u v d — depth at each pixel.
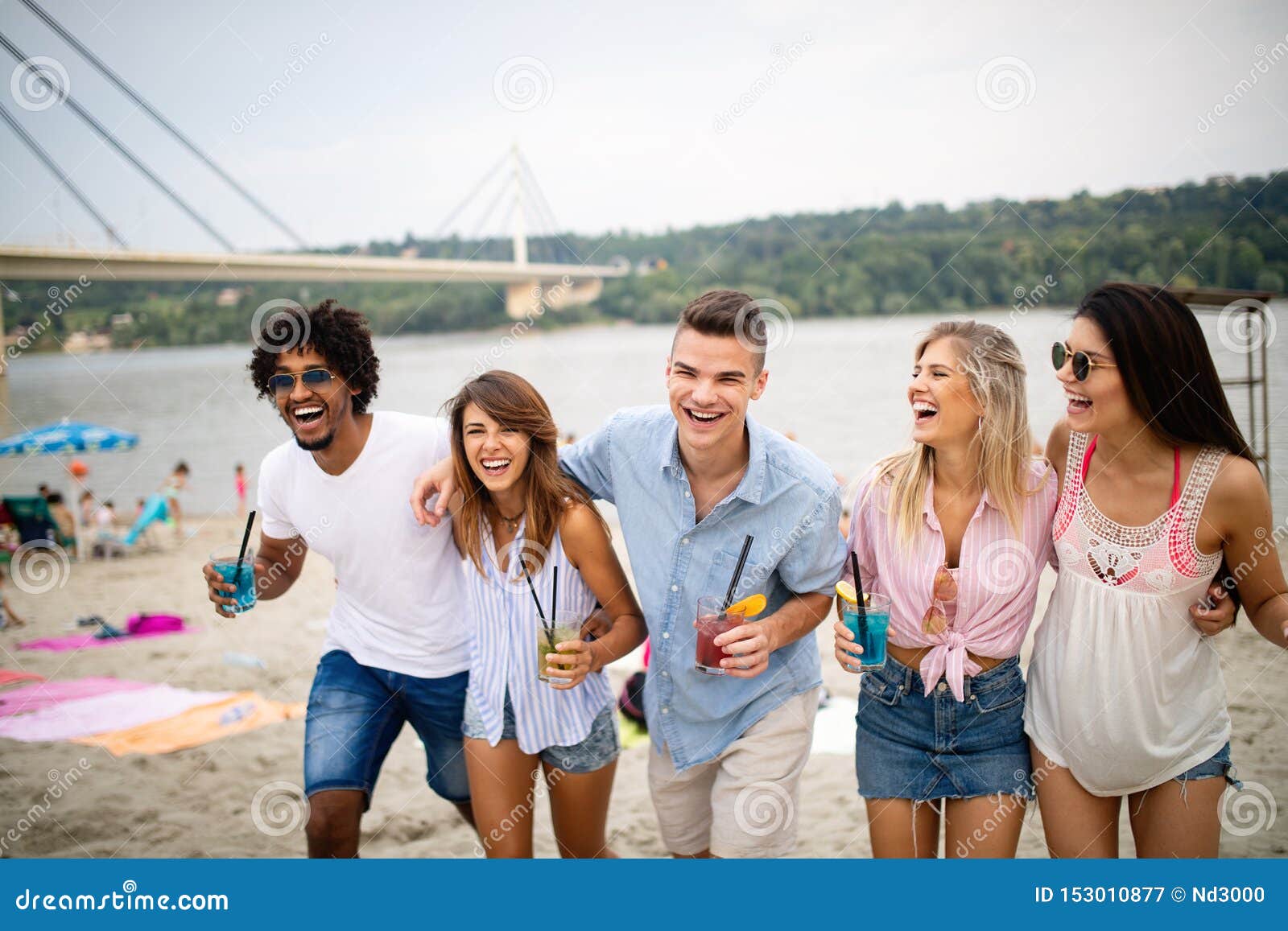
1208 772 1.91
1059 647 1.99
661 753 2.25
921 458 2.04
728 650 1.94
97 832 2.77
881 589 2.15
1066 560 1.98
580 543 2.10
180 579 6.50
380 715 2.27
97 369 20.41
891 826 2.10
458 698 2.32
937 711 2.04
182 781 3.13
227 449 13.68
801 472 2.06
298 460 2.28
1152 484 1.87
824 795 2.97
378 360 2.28
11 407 16.50
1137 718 1.90
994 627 2.00
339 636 2.35
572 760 2.15
